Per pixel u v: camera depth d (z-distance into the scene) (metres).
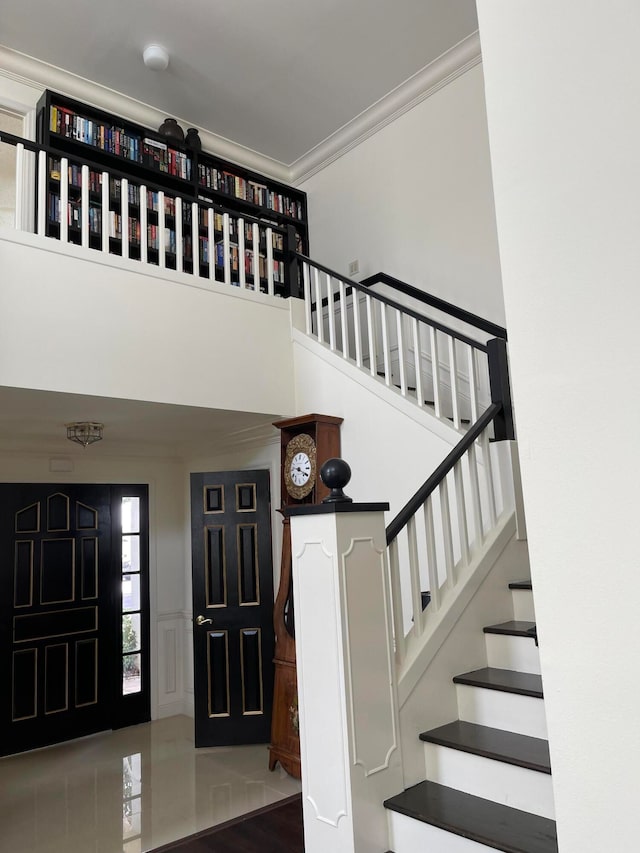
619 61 0.95
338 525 2.26
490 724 2.53
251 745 4.82
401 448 4.01
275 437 5.09
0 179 5.55
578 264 0.97
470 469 3.14
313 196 6.73
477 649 2.82
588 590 0.91
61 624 5.27
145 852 3.13
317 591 2.31
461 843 2.01
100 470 5.74
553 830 1.99
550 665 0.94
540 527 0.97
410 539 2.70
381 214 5.95
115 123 5.38
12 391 3.52
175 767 4.41
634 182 0.92
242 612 4.88
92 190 5.15
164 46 5.03
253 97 5.71
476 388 3.77
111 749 4.89
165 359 4.05
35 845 3.27
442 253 5.36
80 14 4.68
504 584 3.06
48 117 4.98
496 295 4.94
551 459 0.97
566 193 0.99
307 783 2.29
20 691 4.96
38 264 3.58
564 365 0.97
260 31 4.89
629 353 0.90
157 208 5.41
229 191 6.08
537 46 1.05
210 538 4.99
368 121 6.01
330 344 4.72
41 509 5.31
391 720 2.33
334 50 5.14
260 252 6.16
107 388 3.74
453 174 5.34
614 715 0.87
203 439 5.75
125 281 3.95
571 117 1.00
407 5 4.68
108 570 5.65
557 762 0.92
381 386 4.18
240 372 4.46
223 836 2.90
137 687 5.70
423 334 5.31
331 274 4.73
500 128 1.09
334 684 2.22
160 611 5.95
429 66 5.39
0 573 4.99
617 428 0.90
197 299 4.32
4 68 5.08
